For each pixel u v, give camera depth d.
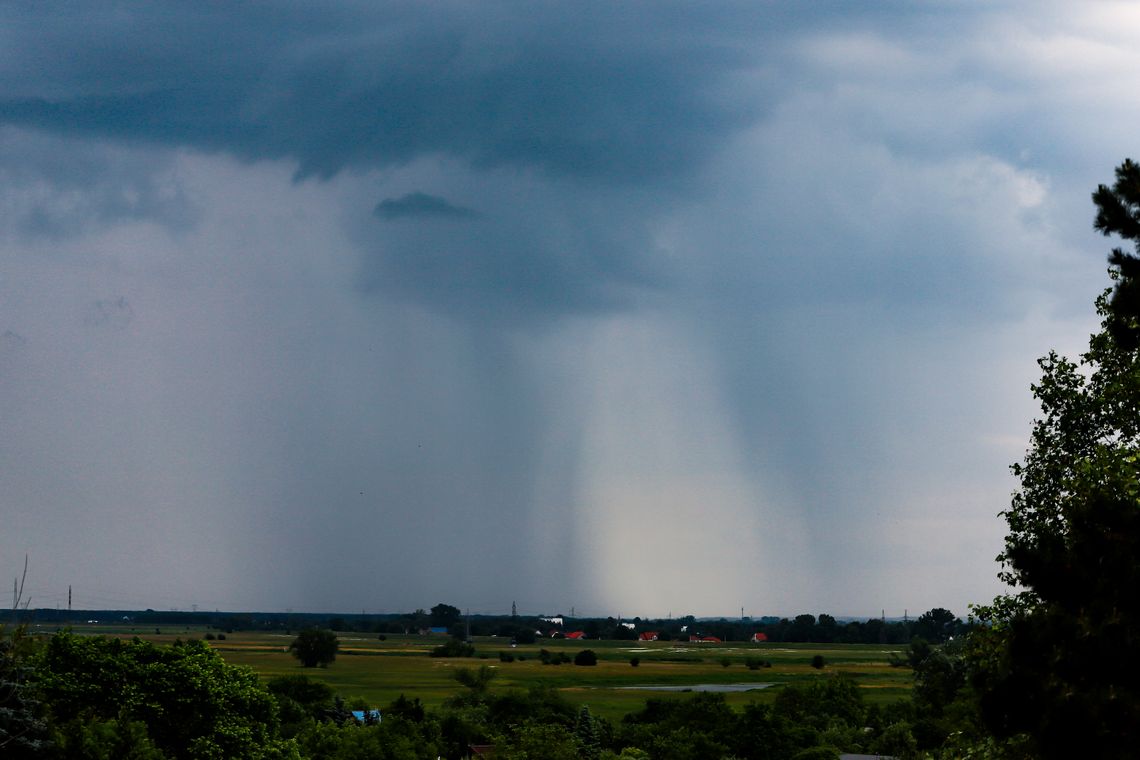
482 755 107.56
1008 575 34.47
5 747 45.06
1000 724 22.11
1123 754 20.27
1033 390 37.66
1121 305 26.44
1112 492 29.47
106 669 55.78
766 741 115.00
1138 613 21.48
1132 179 26.06
